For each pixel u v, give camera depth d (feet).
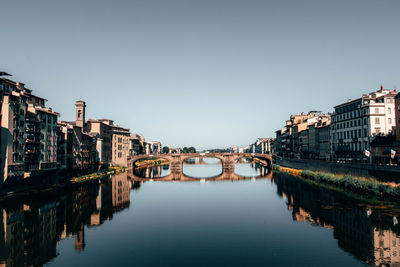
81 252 120.78
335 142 326.24
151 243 132.36
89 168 391.86
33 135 238.68
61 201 212.64
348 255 114.83
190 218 176.45
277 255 116.57
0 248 123.03
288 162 458.09
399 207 170.40
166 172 499.51
